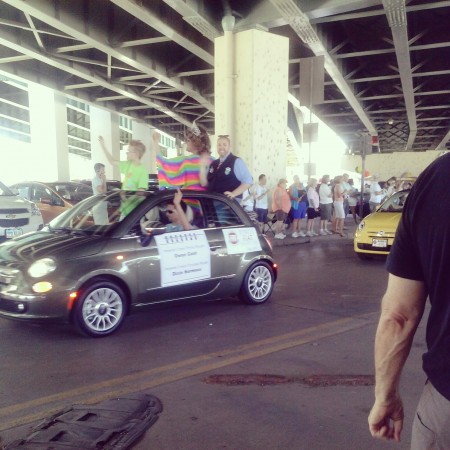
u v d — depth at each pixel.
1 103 54.41
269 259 7.12
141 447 3.22
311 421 3.59
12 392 4.09
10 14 21.55
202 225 6.51
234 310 6.76
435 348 1.52
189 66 28.02
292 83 28.88
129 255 5.71
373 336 5.58
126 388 4.16
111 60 26.98
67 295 5.28
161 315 6.50
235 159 7.13
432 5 16.14
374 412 1.77
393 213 11.52
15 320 5.42
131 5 16.09
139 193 6.34
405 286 1.62
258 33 15.72
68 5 18.81
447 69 29.14
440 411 1.48
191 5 15.48
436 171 1.49
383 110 39.16
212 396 4.00
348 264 10.78
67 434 3.34
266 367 4.64
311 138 15.13
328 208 16.17
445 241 1.44
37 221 11.55
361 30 23.11
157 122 46.16
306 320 6.26
